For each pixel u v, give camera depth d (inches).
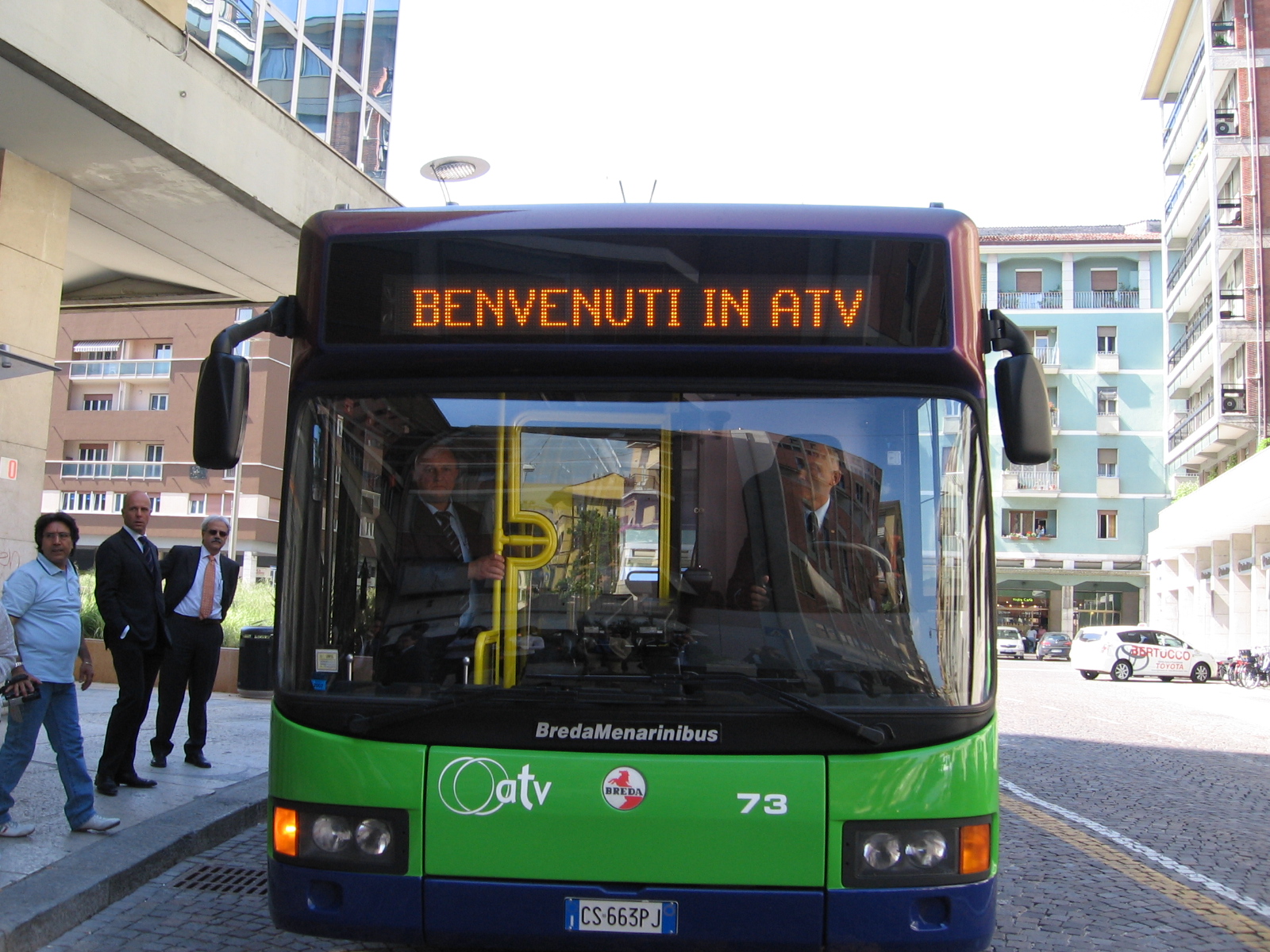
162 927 201.9
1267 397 1405.0
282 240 536.1
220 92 457.1
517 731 145.5
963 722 148.2
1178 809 364.2
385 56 633.6
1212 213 1445.6
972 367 158.9
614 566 153.5
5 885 203.6
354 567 155.3
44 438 438.3
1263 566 1267.2
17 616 233.0
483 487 156.2
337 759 146.9
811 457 156.3
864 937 142.2
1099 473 2117.4
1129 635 1305.4
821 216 161.3
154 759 321.4
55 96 385.1
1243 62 1444.4
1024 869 267.4
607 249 160.1
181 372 2004.2
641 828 143.0
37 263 441.1
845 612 152.0
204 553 327.6
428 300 159.9
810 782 143.5
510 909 143.2
